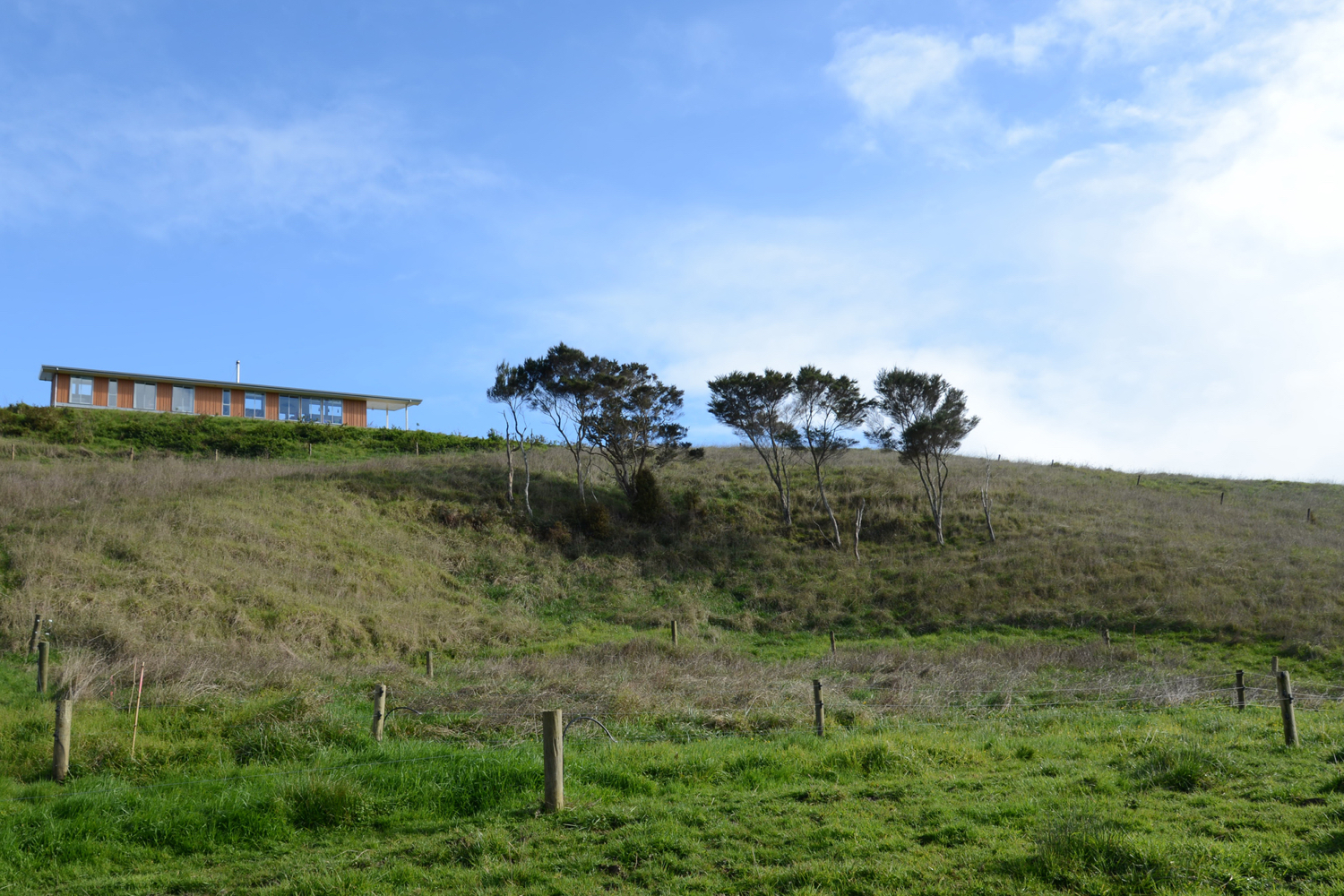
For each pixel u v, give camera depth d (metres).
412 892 6.34
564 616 29.12
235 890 6.69
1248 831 6.66
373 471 38.97
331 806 8.29
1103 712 13.50
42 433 43.31
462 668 20.11
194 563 24.33
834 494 41.69
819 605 31.23
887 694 15.34
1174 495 43.28
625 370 41.38
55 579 21.09
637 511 38.09
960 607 29.61
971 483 43.03
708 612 30.38
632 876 6.50
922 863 6.40
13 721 11.67
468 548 32.97
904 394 39.50
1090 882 5.79
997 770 9.45
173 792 8.80
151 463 38.75
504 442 56.56
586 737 11.33
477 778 8.99
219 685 14.57
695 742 11.11
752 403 40.41
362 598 26.27
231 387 55.31
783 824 7.54
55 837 7.71
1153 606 27.11
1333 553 31.03
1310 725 10.98
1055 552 32.84
